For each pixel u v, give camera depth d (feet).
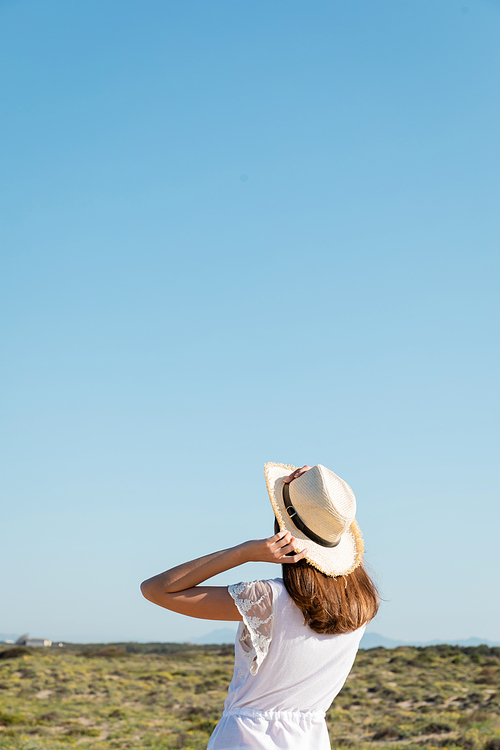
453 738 82.58
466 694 125.18
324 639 7.56
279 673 7.42
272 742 7.26
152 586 7.59
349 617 7.64
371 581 8.33
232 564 7.55
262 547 7.53
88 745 79.61
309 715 7.59
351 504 7.93
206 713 110.73
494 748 75.36
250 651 7.47
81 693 131.64
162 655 214.28
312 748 7.41
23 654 187.21
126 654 206.39
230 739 7.30
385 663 170.19
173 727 96.89
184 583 7.52
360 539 8.47
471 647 196.03
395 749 76.07
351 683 140.67
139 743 82.02
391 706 114.62
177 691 137.39
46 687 135.85
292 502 7.93
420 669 160.25
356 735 88.38
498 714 102.17
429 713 105.81
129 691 135.33
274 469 8.38
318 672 7.56
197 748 78.18
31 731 89.81
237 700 7.56
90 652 205.67
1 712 103.81
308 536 7.82
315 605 7.43
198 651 245.24
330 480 7.90
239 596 7.45
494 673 151.74
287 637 7.42
